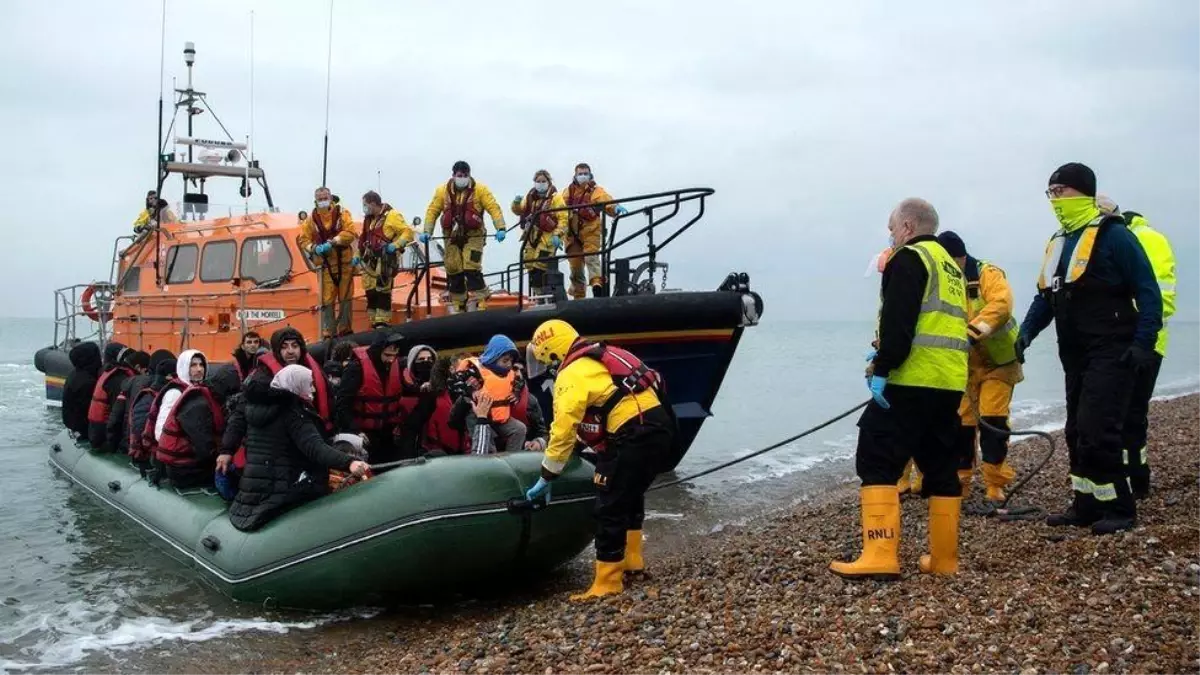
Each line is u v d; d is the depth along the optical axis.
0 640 5.20
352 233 8.84
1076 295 4.89
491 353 6.36
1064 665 3.19
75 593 6.05
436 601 5.88
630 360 4.81
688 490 9.57
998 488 6.13
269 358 5.79
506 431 6.38
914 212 4.30
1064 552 4.60
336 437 6.12
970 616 3.74
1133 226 5.43
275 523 5.70
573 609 4.70
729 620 4.07
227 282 10.24
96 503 8.51
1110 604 3.72
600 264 9.22
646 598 4.69
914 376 4.18
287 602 5.61
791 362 38.25
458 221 8.49
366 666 4.62
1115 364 4.75
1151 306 4.56
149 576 6.39
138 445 7.64
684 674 3.53
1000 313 5.58
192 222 11.17
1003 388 5.98
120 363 9.13
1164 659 3.16
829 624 3.83
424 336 8.16
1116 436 4.81
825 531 6.22
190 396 6.86
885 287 4.22
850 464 11.23
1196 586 3.83
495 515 5.39
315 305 9.38
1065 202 4.91
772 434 14.27
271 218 10.18
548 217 9.20
